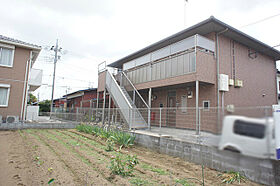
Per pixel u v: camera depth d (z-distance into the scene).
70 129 12.74
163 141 6.38
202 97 9.70
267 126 1.51
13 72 12.62
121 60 16.58
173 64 9.59
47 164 4.45
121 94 10.61
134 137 7.48
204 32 9.93
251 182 3.91
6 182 3.37
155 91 12.95
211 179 4.08
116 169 4.07
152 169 4.51
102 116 10.88
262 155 1.52
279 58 13.45
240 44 11.03
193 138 5.78
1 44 12.26
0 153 5.41
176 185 3.59
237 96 10.20
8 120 11.43
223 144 1.79
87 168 4.28
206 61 8.83
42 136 8.87
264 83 12.16
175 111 7.09
